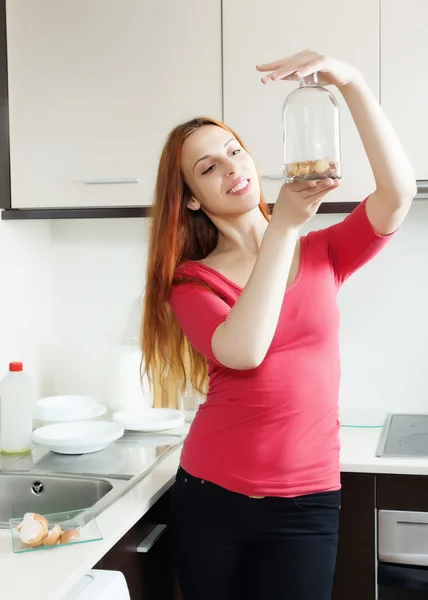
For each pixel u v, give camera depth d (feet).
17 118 7.54
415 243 8.15
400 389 8.27
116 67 7.33
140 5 7.25
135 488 5.80
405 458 6.37
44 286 8.80
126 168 7.38
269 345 4.68
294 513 4.94
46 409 7.73
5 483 6.20
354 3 6.89
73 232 8.85
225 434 5.09
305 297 5.05
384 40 6.87
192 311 5.01
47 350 8.89
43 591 3.93
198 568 5.19
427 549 6.26
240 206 5.22
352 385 8.37
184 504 5.28
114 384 8.32
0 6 7.49
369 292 8.27
